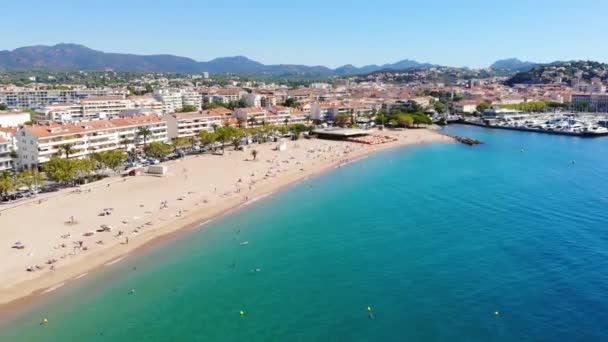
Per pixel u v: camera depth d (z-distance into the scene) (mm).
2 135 187250
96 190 155000
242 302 83438
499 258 101125
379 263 99562
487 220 127250
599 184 169875
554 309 80188
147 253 104438
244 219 130250
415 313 79500
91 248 105000
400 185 171750
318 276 93750
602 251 103938
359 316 78750
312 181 180500
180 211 134000
